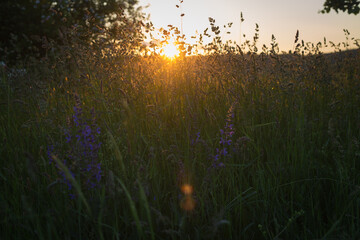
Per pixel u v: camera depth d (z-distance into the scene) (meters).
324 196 2.26
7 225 1.76
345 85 3.90
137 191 1.79
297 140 2.55
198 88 3.36
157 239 1.82
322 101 3.41
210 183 2.15
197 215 1.94
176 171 2.28
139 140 2.25
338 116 3.07
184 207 1.83
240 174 2.27
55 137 2.59
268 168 2.43
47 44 4.03
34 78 3.78
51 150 2.12
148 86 3.43
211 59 3.98
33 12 7.33
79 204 1.69
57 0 7.22
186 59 4.03
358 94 3.73
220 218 1.68
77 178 1.76
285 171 2.37
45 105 3.03
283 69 3.53
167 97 3.35
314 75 3.73
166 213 2.06
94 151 1.94
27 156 1.72
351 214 2.11
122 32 3.97
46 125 2.70
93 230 1.77
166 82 3.56
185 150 2.19
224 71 3.74
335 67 4.29
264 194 2.14
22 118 3.08
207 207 2.03
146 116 2.84
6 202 1.88
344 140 2.83
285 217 2.10
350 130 2.74
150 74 3.66
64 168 1.40
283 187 2.34
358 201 2.15
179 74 3.76
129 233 1.88
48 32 7.07
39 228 1.61
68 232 1.70
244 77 3.52
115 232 1.65
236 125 2.92
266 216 2.04
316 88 3.63
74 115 2.01
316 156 2.60
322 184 2.43
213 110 3.06
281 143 2.64
